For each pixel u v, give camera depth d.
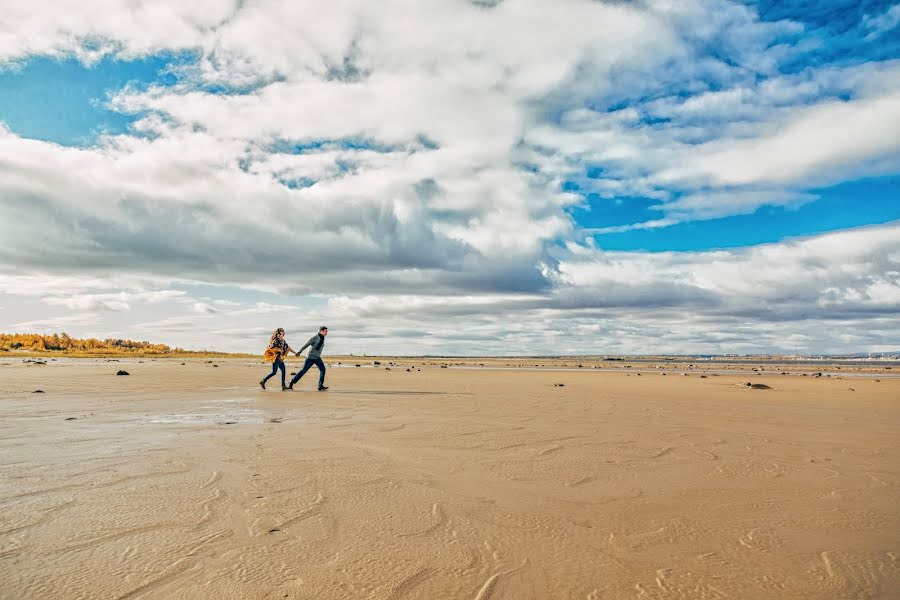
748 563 2.80
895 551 2.98
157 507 3.57
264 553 2.81
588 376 23.20
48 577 2.48
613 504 3.82
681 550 2.98
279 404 10.38
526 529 3.27
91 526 3.18
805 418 8.66
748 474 4.71
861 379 22.19
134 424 7.45
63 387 14.07
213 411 9.11
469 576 2.58
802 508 3.75
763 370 34.59
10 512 3.43
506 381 18.83
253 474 4.51
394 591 2.40
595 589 2.47
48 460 4.99
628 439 6.41
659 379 20.84
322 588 2.42
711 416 8.78
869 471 4.85
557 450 5.69
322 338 14.23
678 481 4.46
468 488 4.18
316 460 5.09
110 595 2.31
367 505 3.70
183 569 2.59
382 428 7.15
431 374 24.62
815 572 2.70
